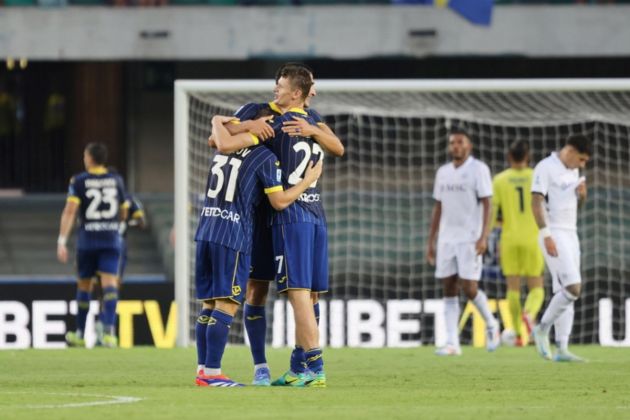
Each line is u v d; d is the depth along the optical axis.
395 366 36.44
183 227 49.44
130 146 92.69
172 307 50.56
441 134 77.69
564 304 38.41
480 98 70.94
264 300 27.53
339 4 80.12
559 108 69.81
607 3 78.94
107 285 47.97
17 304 50.22
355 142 78.19
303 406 21.86
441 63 90.88
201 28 73.94
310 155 26.59
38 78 92.50
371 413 20.50
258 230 27.22
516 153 47.03
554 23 73.50
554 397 24.69
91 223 47.59
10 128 92.38
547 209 38.72
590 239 69.75
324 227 27.00
